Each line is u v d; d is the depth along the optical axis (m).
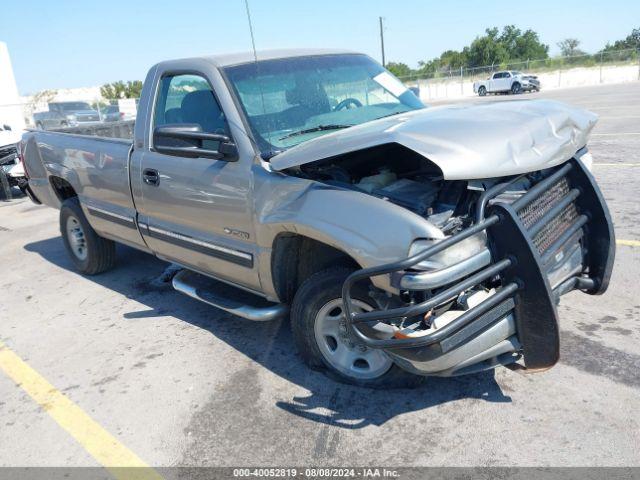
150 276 5.77
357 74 4.39
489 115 3.15
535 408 3.02
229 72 3.83
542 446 2.74
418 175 3.38
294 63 4.14
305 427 3.06
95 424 3.28
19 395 3.68
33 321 4.88
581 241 3.35
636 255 5.01
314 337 3.39
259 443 2.97
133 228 4.70
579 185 3.34
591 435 2.78
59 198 5.93
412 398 3.21
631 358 3.40
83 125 6.95
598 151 10.17
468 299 2.74
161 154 4.18
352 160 3.39
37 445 3.14
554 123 3.13
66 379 3.83
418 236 2.66
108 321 4.72
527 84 36.53
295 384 3.46
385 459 2.76
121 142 4.72
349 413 3.13
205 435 3.08
